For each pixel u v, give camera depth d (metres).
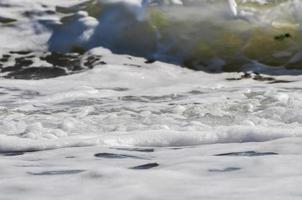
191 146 16.17
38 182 9.38
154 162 12.08
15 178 10.00
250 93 32.94
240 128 17.69
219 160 11.47
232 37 50.12
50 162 12.81
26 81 42.28
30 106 31.09
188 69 47.72
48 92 38.28
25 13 54.53
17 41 51.84
